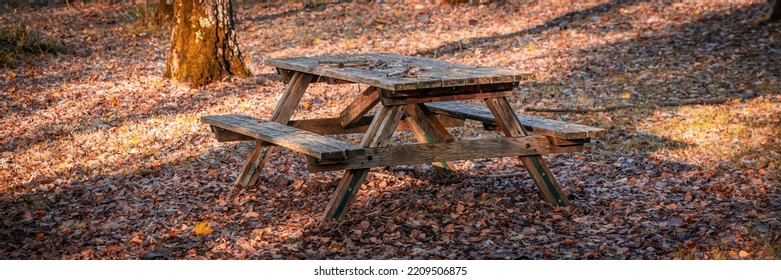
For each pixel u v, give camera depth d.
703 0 14.77
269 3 16.06
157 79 10.41
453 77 5.24
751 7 13.99
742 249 4.92
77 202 5.93
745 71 10.80
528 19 14.38
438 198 5.87
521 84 10.45
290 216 5.55
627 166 6.93
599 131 5.53
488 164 7.00
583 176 6.65
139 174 6.65
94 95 9.55
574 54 11.99
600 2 15.19
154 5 15.24
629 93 9.88
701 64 11.22
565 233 5.29
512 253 4.91
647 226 5.38
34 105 9.05
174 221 5.51
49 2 16.48
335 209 5.35
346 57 6.61
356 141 7.97
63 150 7.38
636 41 12.61
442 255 4.87
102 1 16.48
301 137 5.41
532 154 5.66
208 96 9.64
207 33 10.27
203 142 7.68
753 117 8.55
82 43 12.64
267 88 10.05
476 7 15.34
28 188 6.25
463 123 6.89
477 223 5.38
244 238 5.16
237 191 6.16
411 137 7.92
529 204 5.79
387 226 5.30
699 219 5.47
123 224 5.45
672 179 6.47
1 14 15.24
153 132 7.99
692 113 8.80
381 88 5.25
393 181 6.38
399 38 13.28
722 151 7.30
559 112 9.02
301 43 12.95
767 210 5.63
